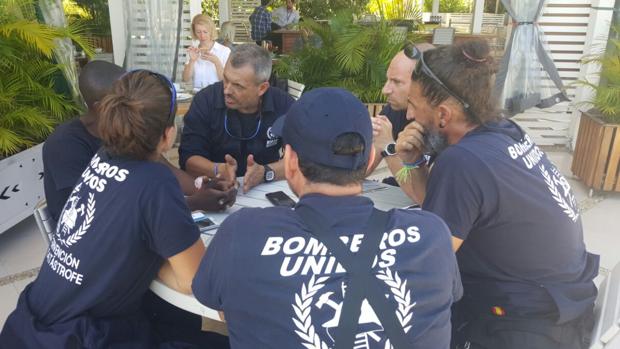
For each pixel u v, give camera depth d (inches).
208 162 89.6
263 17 367.6
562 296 52.2
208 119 94.7
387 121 80.4
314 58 203.9
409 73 90.0
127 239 48.1
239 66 87.0
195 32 201.3
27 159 132.2
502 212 49.0
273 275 34.1
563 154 205.6
